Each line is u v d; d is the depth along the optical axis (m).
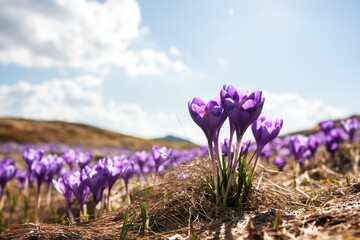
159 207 0.30
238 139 0.25
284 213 0.23
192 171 0.35
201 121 0.25
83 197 0.32
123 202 0.45
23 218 0.54
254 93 0.24
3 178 0.47
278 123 0.26
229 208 0.26
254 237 0.19
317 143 0.57
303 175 0.50
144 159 0.46
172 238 0.23
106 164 0.33
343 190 0.30
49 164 0.45
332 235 0.17
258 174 0.34
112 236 0.25
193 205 0.28
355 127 0.70
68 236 0.25
